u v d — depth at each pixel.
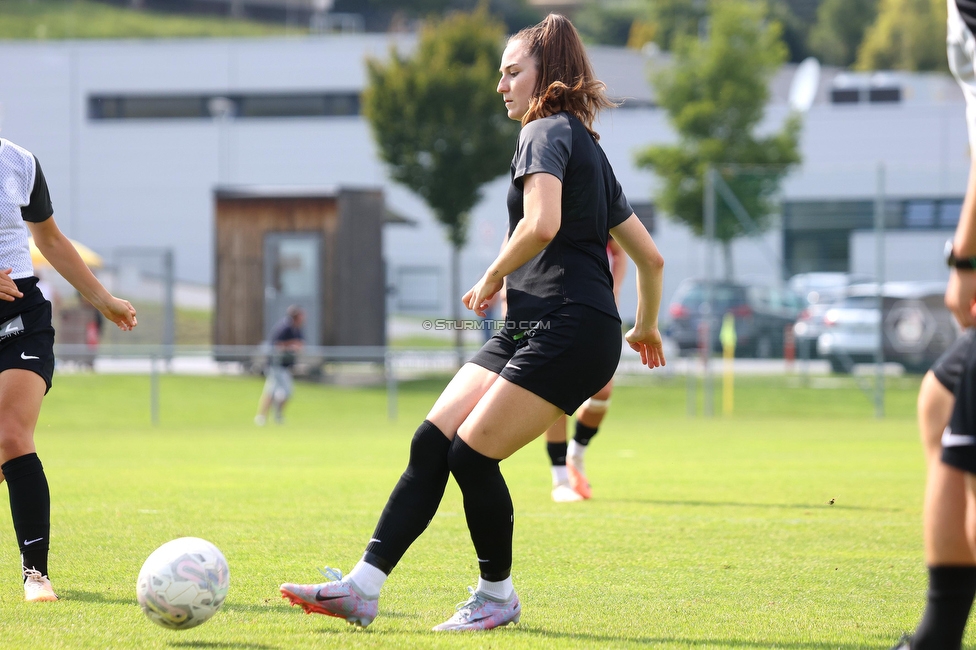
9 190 16.47
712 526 24.92
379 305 89.94
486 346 14.85
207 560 13.54
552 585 18.02
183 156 162.50
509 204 14.31
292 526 24.39
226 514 26.48
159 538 22.45
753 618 15.40
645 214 137.38
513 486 33.75
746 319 78.06
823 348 75.94
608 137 141.12
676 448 48.75
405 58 100.19
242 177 161.38
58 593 16.67
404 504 14.23
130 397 75.81
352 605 13.91
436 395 80.31
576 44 14.65
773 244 77.38
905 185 88.62
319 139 160.12
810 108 135.88
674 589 17.66
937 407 11.23
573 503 29.20
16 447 16.22
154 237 162.88
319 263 87.06
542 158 13.64
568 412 14.12
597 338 13.89
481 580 14.73
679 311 99.62
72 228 164.00
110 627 14.18
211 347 91.56
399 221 106.75
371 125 99.00
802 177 92.75
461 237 99.81
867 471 38.25
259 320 87.81
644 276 15.46
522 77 14.54
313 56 163.25
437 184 97.38
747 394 77.12
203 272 162.00
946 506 10.61
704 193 113.31
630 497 30.66
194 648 13.05
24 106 164.88
